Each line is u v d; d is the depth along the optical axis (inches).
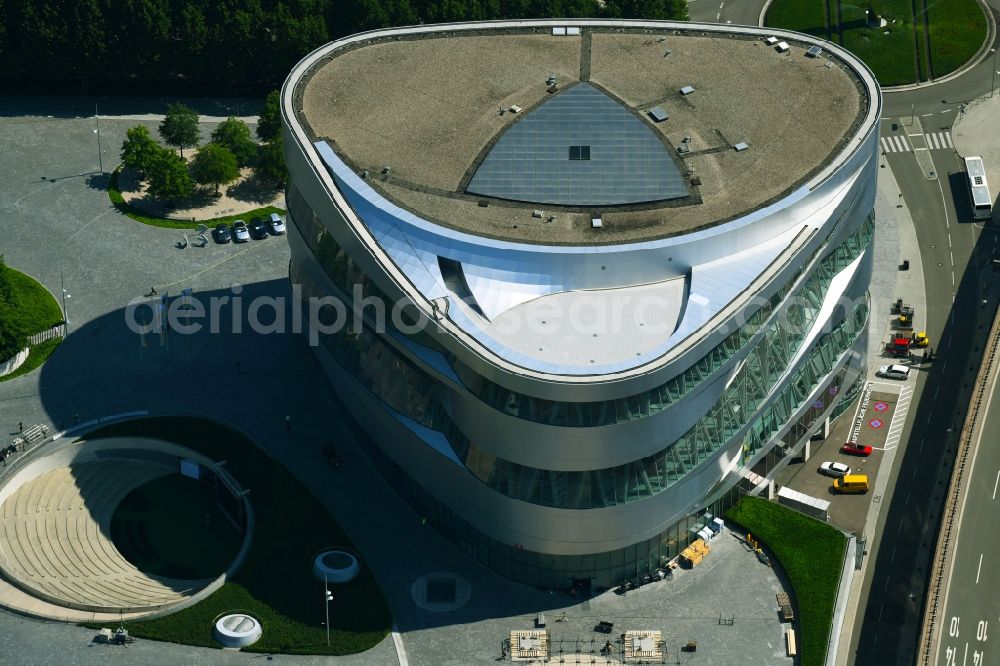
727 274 7485.2
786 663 7298.2
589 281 7480.3
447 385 7396.7
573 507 7298.2
